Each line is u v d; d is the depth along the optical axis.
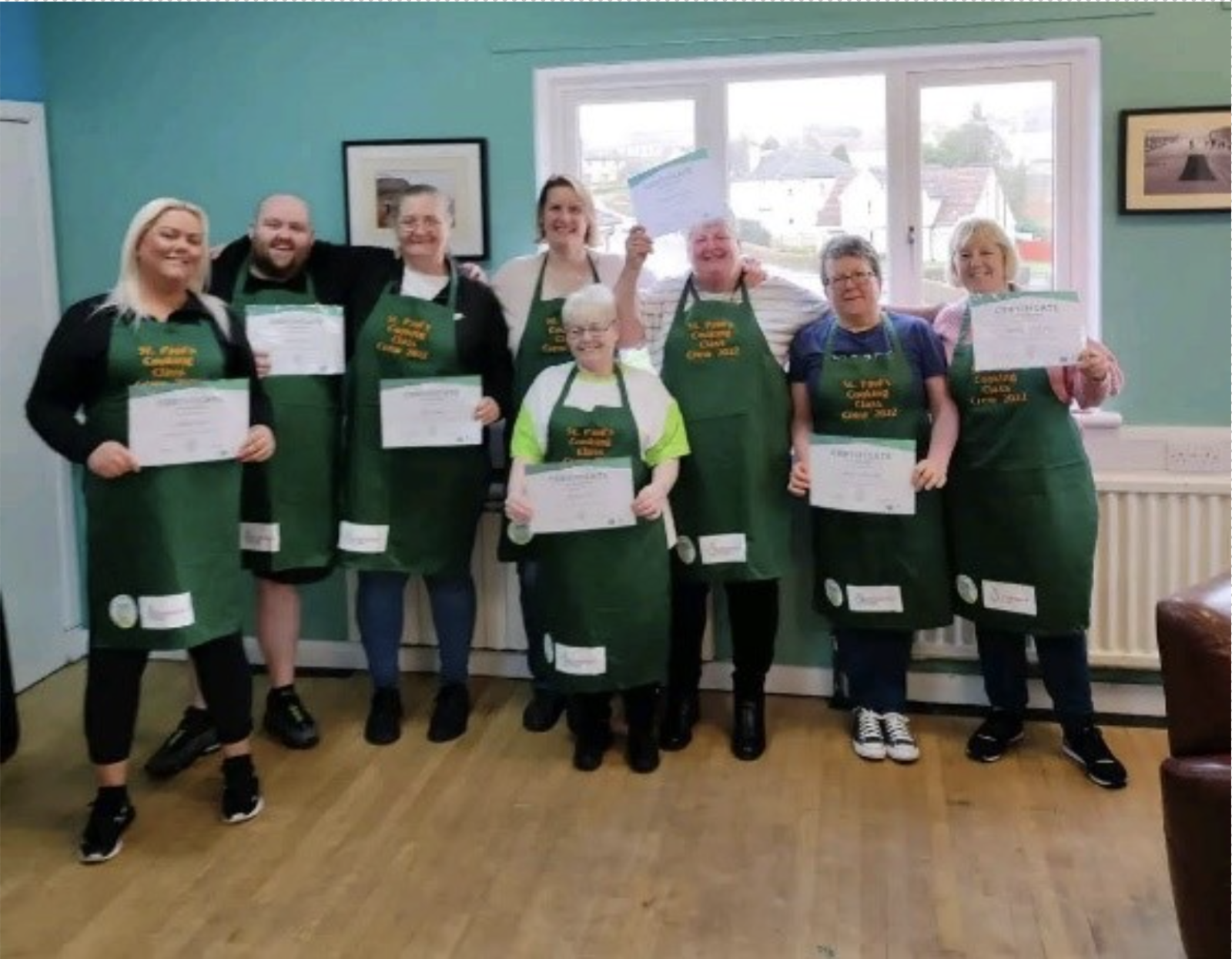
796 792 3.13
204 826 3.01
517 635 3.88
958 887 2.66
